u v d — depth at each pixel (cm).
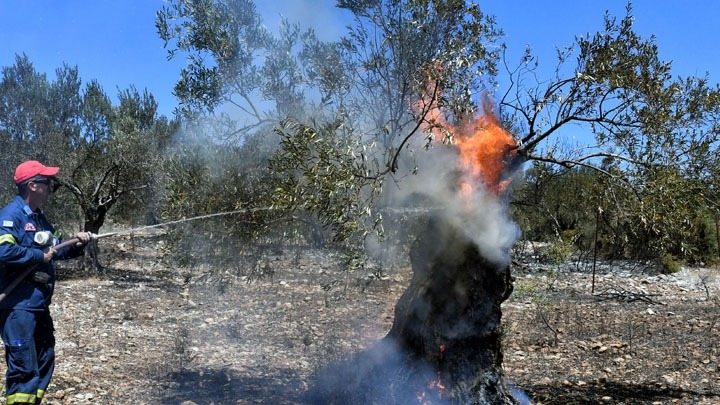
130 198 1697
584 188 548
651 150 486
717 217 563
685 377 731
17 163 1555
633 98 479
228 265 581
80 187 1625
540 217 1141
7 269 471
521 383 697
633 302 1380
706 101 484
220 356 804
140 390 628
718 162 495
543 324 1071
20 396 466
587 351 877
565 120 481
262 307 1184
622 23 471
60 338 878
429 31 491
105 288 1392
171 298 1288
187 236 567
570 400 618
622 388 675
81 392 612
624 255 2089
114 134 1573
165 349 838
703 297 1482
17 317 470
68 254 507
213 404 575
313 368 732
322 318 1080
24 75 1653
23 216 483
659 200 477
